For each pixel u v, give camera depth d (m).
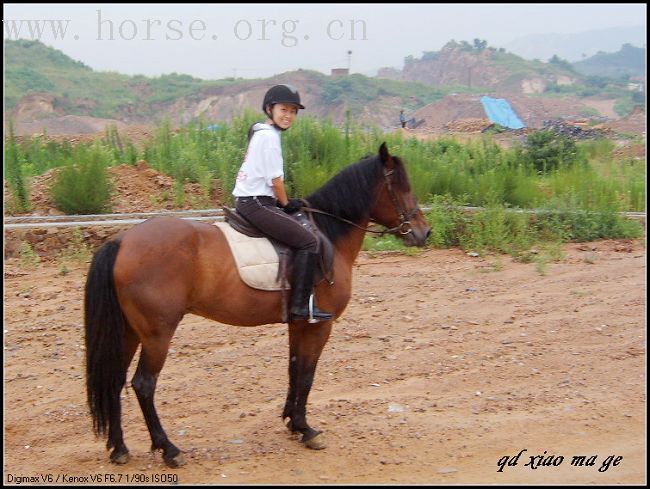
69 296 9.35
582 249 13.12
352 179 5.95
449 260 12.05
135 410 6.36
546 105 68.94
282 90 5.39
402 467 5.36
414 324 8.80
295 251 5.46
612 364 7.61
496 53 124.31
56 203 13.02
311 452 5.58
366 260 11.97
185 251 5.11
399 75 149.62
